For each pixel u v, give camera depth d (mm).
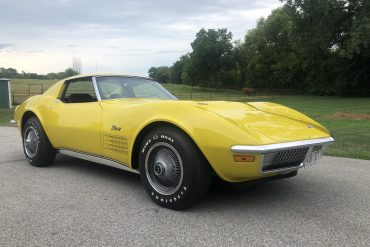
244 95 52250
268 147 3018
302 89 58750
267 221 3174
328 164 5574
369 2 37125
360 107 25906
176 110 3428
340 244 2723
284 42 59625
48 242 2740
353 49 36938
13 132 9953
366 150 6820
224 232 2936
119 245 2697
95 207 3518
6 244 2705
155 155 3562
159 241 2766
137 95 4789
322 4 39969
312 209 3486
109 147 4039
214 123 3174
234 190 4074
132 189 4121
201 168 3264
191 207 3512
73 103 4715
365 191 4113
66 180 4504
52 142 4957
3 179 4562
